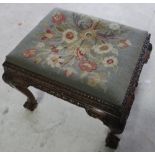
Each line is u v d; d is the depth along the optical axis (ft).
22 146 3.94
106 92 2.99
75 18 3.80
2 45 5.46
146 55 3.83
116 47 3.39
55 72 3.18
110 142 3.77
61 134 4.06
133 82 3.30
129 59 3.27
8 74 3.55
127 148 3.90
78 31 3.60
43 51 3.37
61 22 3.74
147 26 5.88
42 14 6.27
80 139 4.00
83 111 4.33
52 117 4.26
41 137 4.03
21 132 4.09
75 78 3.10
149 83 4.72
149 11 6.30
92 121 4.20
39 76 3.26
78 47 3.39
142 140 3.98
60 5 6.57
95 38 3.50
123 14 6.24
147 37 3.68
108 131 4.07
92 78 3.07
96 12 6.34
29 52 3.37
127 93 3.08
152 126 4.14
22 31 5.79
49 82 3.22
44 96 4.53
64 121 4.21
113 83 3.04
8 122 4.21
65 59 3.26
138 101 4.45
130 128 4.11
